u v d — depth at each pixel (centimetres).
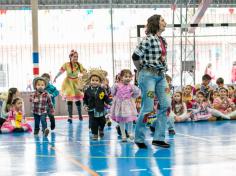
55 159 578
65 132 916
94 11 1443
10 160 578
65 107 1407
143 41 630
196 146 677
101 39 1447
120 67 1451
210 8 1505
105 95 801
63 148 683
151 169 498
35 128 889
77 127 1016
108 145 708
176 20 1486
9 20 1391
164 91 650
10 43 1391
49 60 1420
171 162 540
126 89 757
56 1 1422
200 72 1483
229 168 498
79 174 475
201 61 1484
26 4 1402
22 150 669
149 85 633
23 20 1398
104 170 495
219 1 1509
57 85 1429
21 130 950
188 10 1481
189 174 469
